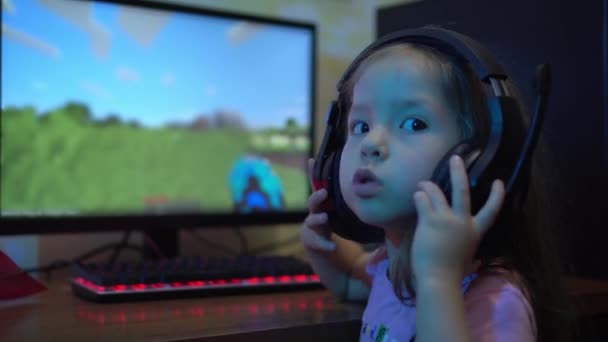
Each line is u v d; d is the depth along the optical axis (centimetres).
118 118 98
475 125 54
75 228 92
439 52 56
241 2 121
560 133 78
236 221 104
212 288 78
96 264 85
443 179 50
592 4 75
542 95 49
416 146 52
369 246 79
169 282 77
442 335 47
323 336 65
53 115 94
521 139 51
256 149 108
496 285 55
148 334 58
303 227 76
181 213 100
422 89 53
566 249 74
